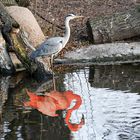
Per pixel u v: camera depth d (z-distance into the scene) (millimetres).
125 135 11195
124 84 14891
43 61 16188
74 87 14828
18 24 16328
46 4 22031
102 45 17906
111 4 21859
